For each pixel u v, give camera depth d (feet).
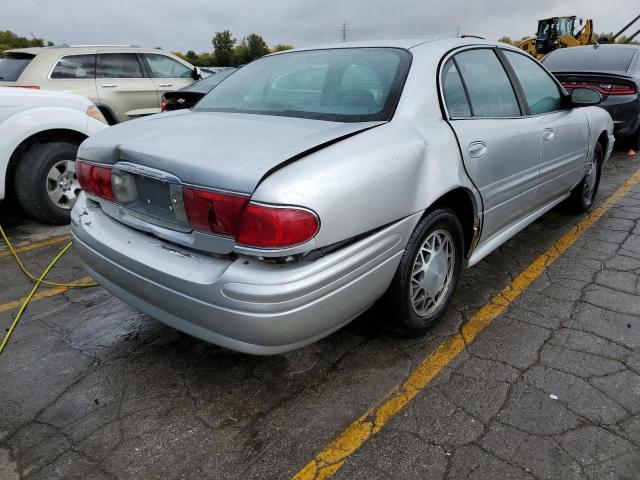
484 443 6.43
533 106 10.94
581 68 24.06
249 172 5.85
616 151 25.04
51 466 6.31
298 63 9.41
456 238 8.75
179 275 6.42
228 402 7.36
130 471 6.21
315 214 5.86
